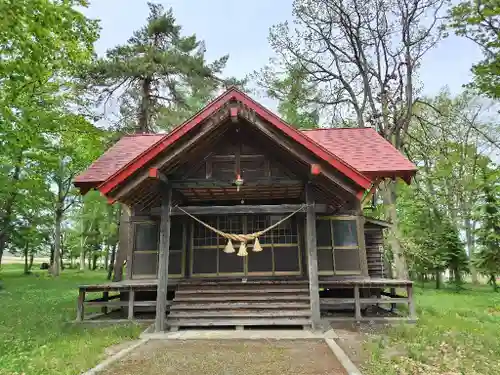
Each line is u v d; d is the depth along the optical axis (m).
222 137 9.32
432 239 23.84
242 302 8.88
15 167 16.06
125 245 12.45
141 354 6.37
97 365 5.71
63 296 16.86
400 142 21.67
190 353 6.43
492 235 19.36
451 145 24.16
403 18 21.69
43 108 13.06
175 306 8.84
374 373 5.24
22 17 7.17
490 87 16.02
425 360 5.86
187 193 9.98
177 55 19.08
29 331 8.24
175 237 10.98
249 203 11.15
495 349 6.64
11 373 5.29
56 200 32.31
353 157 11.82
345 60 24.38
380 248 12.29
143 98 20.22
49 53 8.61
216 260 10.73
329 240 10.89
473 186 22.53
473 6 15.95
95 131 15.82
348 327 8.65
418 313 10.91
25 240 27.52
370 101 22.55
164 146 7.95
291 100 25.23
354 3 22.83
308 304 8.67
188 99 24.84
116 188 8.05
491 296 18.50
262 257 10.66
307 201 8.61
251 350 6.62
